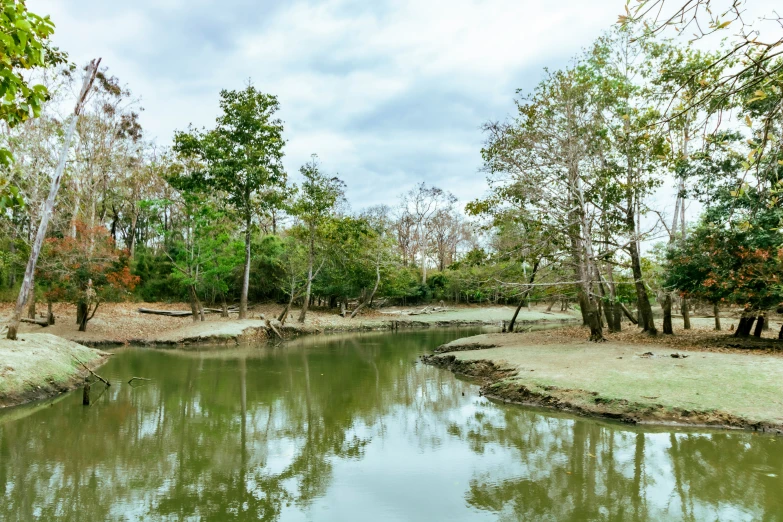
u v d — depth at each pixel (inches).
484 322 1717.5
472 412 463.8
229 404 513.7
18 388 501.0
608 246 797.2
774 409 375.2
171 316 1320.1
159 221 1275.8
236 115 1175.0
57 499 277.1
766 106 327.6
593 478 294.0
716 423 372.5
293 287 1408.7
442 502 267.4
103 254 961.5
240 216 1268.5
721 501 255.6
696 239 682.2
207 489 293.0
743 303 658.8
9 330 617.6
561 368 540.4
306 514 255.6
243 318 1249.4
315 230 1416.1
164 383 619.5
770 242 577.9
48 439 389.1
